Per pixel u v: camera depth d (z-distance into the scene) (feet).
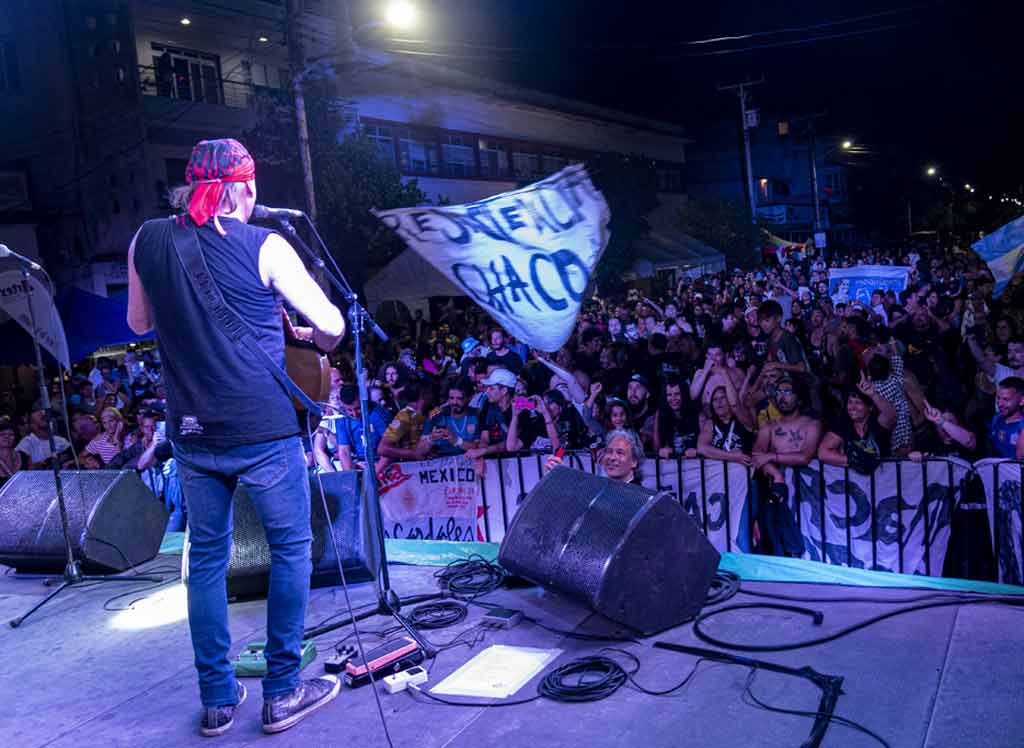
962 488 16.70
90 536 16.24
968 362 30.78
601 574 11.18
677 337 34.37
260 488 9.44
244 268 9.09
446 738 9.14
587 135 138.51
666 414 23.40
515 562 12.81
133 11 75.41
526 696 9.95
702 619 11.82
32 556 16.47
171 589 15.39
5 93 74.79
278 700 9.65
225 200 9.18
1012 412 19.10
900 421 20.35
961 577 16.63
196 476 9.50
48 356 48.96
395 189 76.59
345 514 14.66
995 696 8.93
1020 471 15.58
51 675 11.81
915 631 10.74
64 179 74.69
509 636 11.89
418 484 22.41
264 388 9.25
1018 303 34.50
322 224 73.36
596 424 24.25
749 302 63.36
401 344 58.85
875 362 20.42
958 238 148.87
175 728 9.91
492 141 116.88
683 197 168.76
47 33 74.33
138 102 74.13
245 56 86.07
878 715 8.80
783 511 18.43
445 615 12.78
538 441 23.34
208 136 79.25
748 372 29.53
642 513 11.47
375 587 14.43
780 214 223.30
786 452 18.54
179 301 9.08
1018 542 15.71
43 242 75.00
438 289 72.54
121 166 74.23
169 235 9.17
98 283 73.41
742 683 9.78
